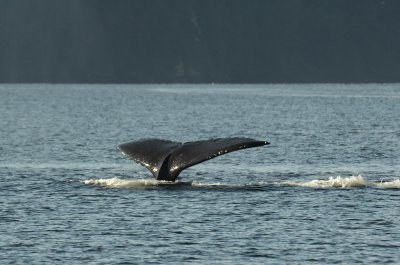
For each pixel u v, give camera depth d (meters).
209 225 108.19
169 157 126.62
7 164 166.38
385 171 158.38
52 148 199.50
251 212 114.44
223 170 156.88
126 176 150.88
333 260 94.81
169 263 93.94
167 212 114.38
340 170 159.25
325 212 114.44
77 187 131.88
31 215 113.69
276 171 156.62
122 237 103.25
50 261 94.62
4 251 97.94
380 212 114.38
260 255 96.50
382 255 96.38
